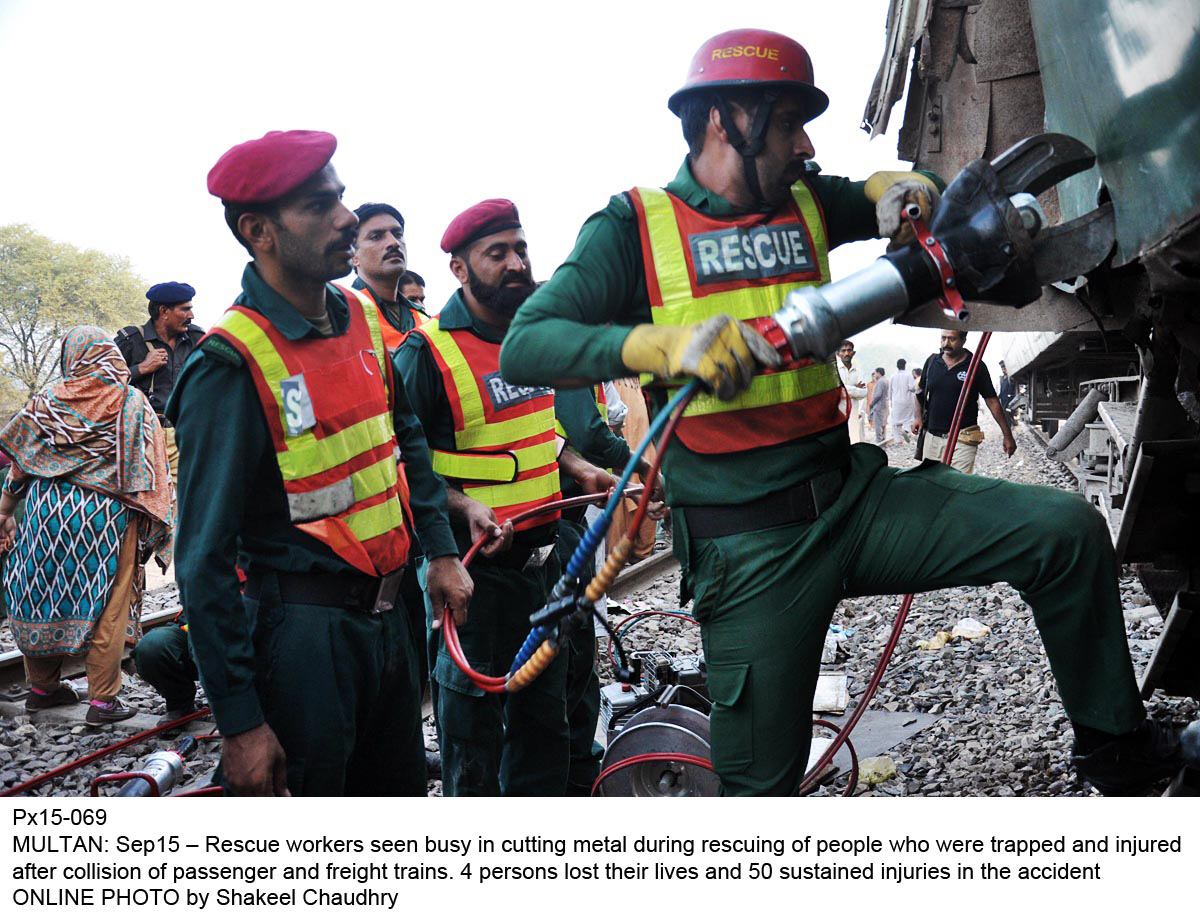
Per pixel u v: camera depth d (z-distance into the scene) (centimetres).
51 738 578
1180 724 254
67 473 586
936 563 250
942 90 393
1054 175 241
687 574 261
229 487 249
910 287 222
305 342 266
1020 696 534
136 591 615
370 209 511
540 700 363
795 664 252
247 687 251
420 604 461
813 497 249
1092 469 973
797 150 249
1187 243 216
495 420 378
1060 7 268
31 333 7400
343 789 289
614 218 251
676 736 372
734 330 206
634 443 1063
